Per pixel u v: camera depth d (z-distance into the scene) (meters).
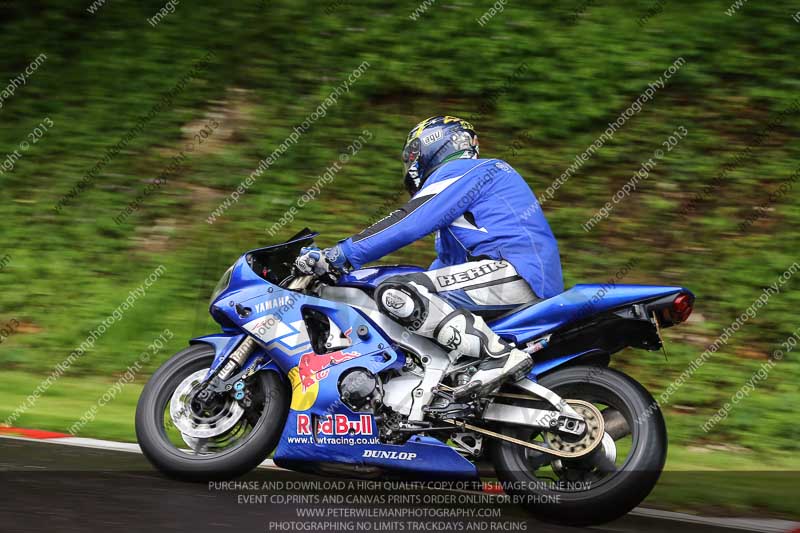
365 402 8.30
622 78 18.30
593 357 8.31
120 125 19.50
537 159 17.20
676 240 15.40
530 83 18.56
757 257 14.83
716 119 17.44
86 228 17.11
